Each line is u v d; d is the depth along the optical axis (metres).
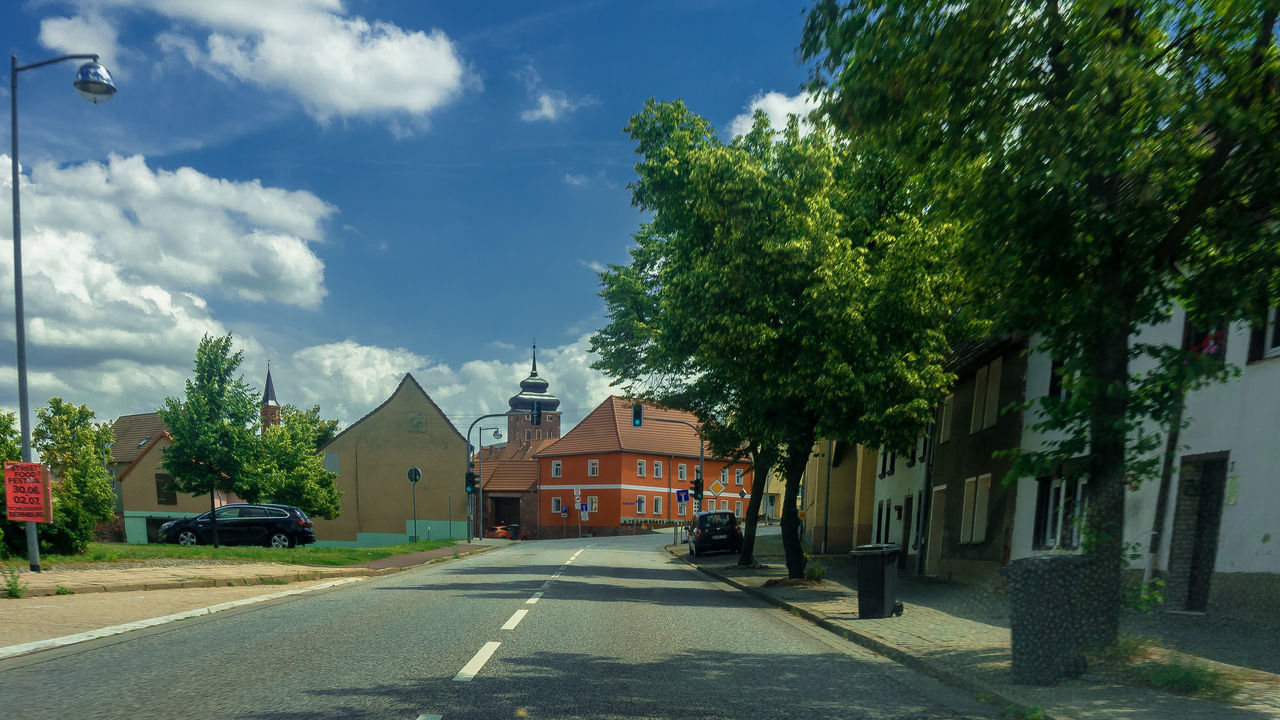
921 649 9.16
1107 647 7.41
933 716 6.12
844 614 13.04
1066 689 6.84
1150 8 7.64
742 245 16.97
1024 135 7.50
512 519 94.19
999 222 7.95
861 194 18.34
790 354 17.20
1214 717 5.77
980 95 7.89
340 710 5.63
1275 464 10.64
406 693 6.23
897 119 8.52
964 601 15.08
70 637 8.80
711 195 17.36
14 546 17.84
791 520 19.44
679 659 8.45
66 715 5.41
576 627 10.74
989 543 19.53
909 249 15.20
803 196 16.95
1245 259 7.71
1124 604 7.61
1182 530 12.30
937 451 24.80
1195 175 7.70
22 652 7.91
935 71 7.88
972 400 21.66
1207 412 12.07
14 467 15.71
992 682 7.19
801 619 13.30
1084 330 7.95
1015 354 18.94
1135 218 7.66
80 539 18.94
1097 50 7.14
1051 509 16.81
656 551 44.75
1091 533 7.79
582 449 83.69
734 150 17.84
